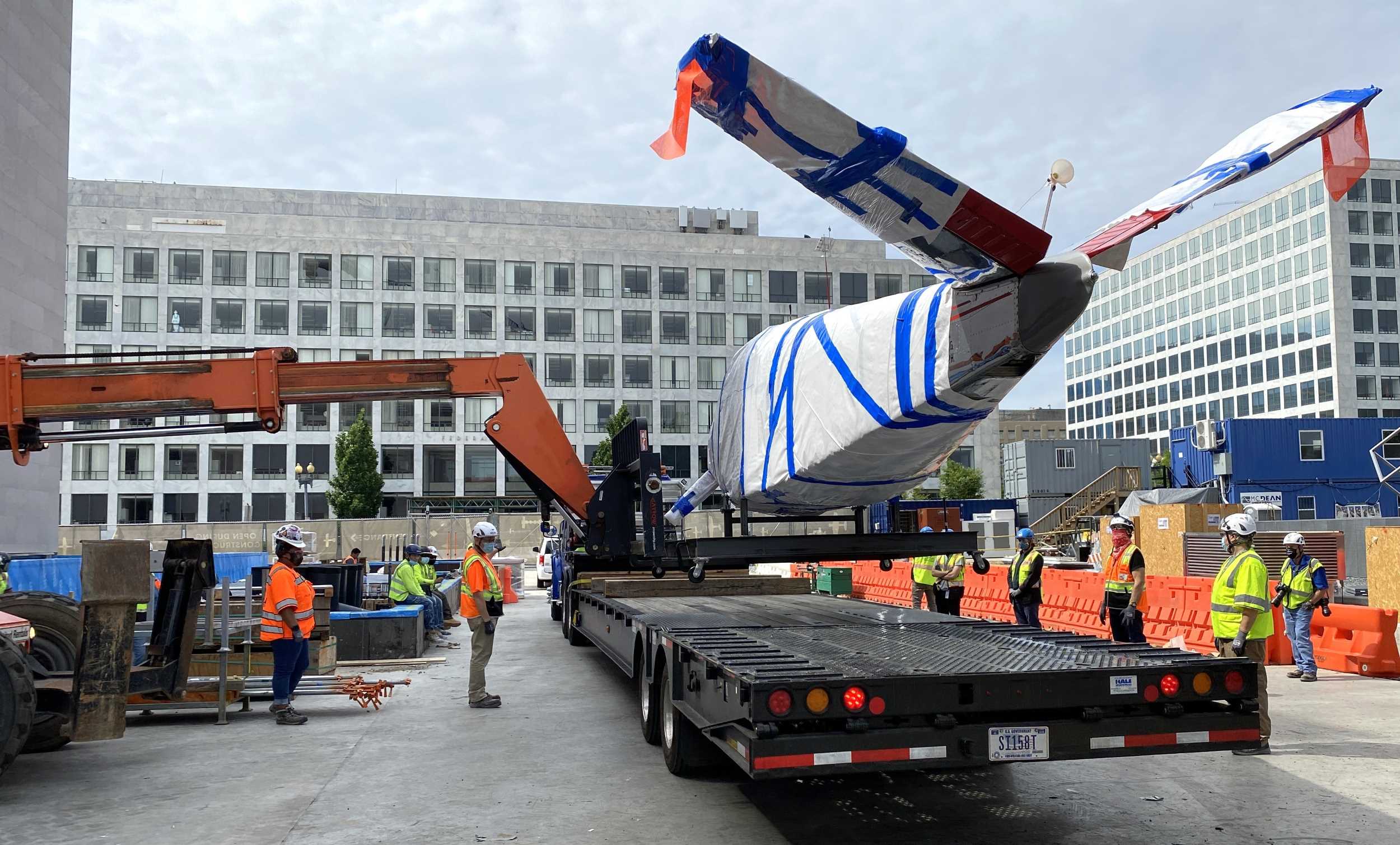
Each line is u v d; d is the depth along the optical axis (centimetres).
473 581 1016
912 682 488
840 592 1617
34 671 827
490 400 6600
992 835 554
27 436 907
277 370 945
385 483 6450
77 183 8081
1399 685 1066
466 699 1070
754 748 468
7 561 1304
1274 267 9425
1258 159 490
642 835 560
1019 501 5397
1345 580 1675
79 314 6219
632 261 6931
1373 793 633
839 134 404
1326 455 3822
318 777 712
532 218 8862
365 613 1430
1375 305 8700
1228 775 687
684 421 6875
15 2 2086
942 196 458
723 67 368
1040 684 502
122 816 612
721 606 1022
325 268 6562
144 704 893
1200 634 1277
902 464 722
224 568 1691
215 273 6412
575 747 809
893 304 665
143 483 6153
